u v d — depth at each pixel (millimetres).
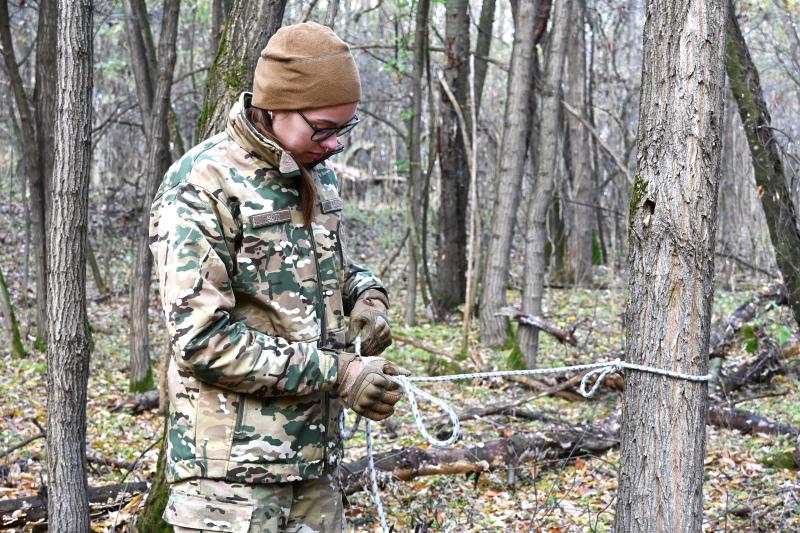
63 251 3379
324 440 2252
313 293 2221
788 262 6793
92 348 10227
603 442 5688
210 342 1982
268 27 3830
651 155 2477
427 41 12102
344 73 2115
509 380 8328
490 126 17062
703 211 2432
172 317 2000
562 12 8742
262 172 2148
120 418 7504
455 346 10234
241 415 2109
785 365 7949
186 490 2143
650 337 2492
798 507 4414
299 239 2199
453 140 12859
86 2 3350
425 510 4613
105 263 14633
